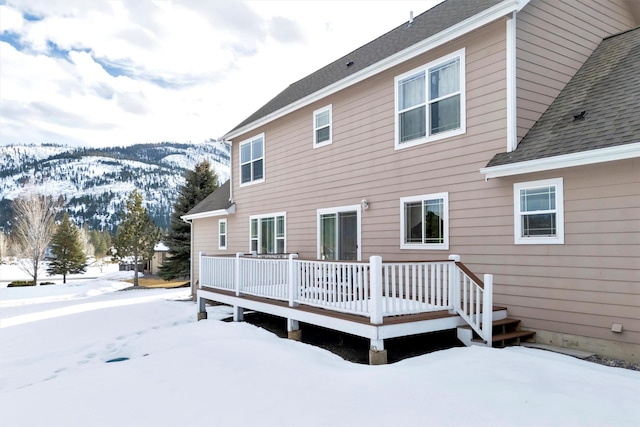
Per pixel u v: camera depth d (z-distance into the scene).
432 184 7.54
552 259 5.87
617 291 5.23
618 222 5.23
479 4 7.82
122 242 25.22
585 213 5.54
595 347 5.40
